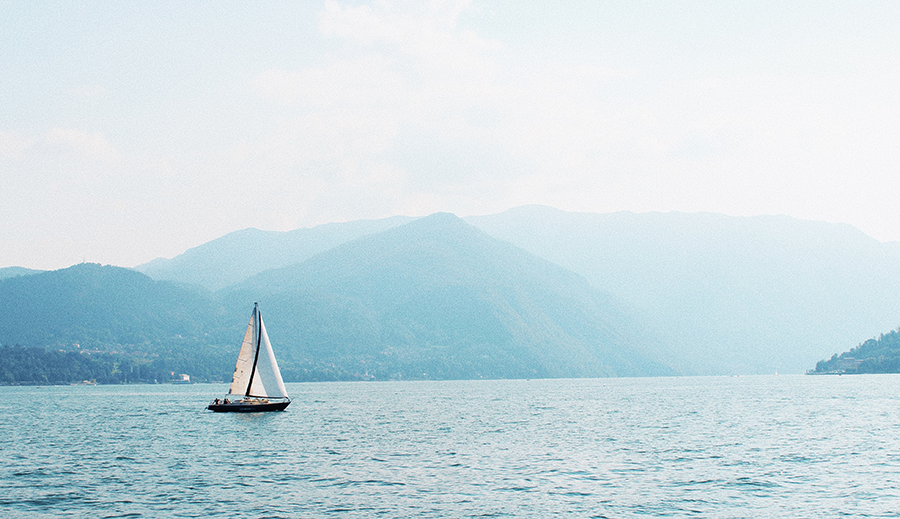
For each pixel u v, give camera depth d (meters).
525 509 46.00
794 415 116.12
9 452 75.44
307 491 51.94
